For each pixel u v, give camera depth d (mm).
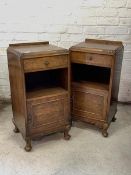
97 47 1845
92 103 1947
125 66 2391
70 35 2326
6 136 1950
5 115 2305
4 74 2453
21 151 1759
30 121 1694
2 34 2312
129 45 2318
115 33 2291
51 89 1853
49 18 2256
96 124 1988
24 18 2254
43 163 1631
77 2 2186
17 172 1544
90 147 1813
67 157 1694
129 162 1649
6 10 2221
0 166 1599
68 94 1813
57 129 1852
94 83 2014
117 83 2053
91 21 2260
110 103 1902
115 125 2143
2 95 2547
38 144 1846
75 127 2105
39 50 1651
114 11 2201
